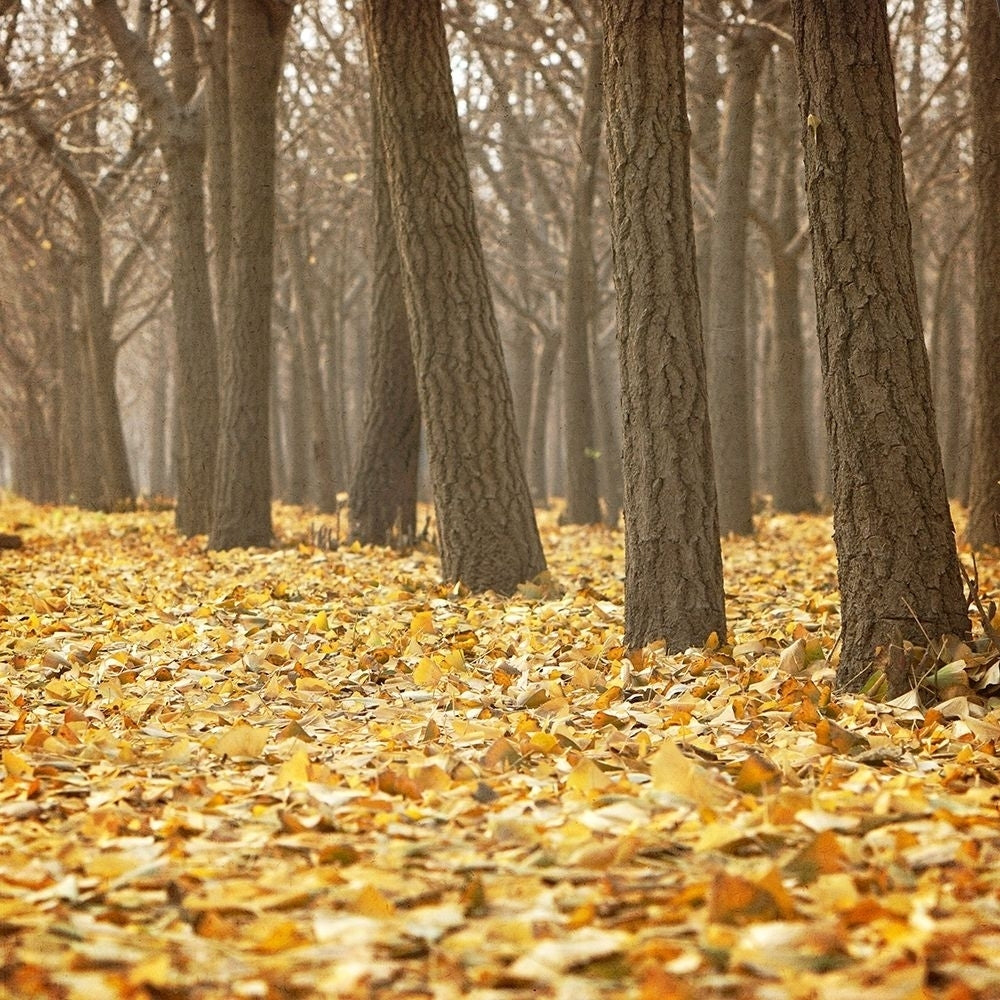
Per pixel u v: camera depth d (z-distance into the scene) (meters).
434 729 5.47
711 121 20.33
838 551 6.59
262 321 15.07
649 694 6.56
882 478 6.35
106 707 6.36
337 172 29.41
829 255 6.45
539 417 31.83
